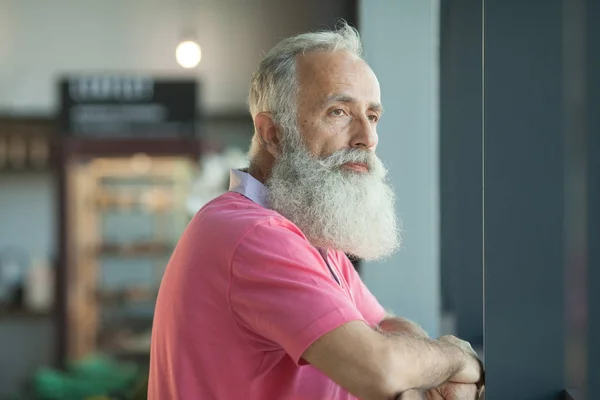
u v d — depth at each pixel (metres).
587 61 1.62
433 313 3.34
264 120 1.77
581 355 1.63
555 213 1.62
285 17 7.44
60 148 6.08
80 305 6.45
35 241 8.16
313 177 1.68
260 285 1.49
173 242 6.62
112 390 5.00
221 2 7.49
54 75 7.61
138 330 6.67
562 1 1.61
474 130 2.87
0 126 7.42
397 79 3.30
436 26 3.28
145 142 6.05
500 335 1.63
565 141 1.62
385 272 3.35
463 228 2.89
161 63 7.62
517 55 1.62
